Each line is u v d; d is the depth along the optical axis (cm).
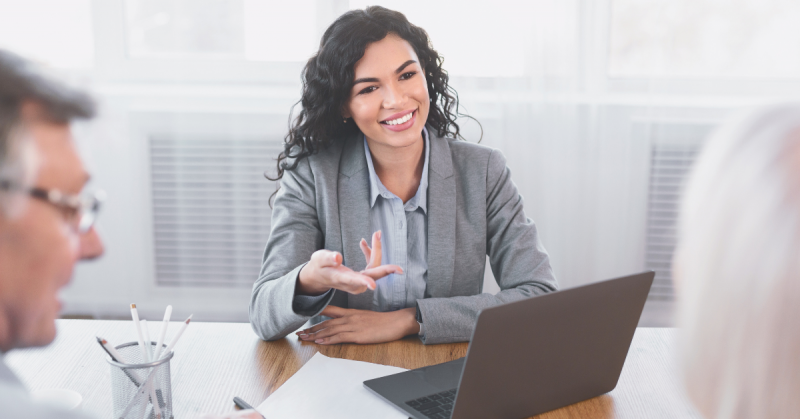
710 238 41
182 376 107
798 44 239
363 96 133
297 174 145
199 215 267
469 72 246
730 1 238
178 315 273
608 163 253
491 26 242
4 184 49
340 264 111
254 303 125
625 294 93
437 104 155
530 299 83
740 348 40
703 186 43
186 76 255
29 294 55
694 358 42
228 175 263
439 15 241
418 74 135
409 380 104
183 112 257
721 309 40
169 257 270
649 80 245
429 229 140
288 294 117
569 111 247
